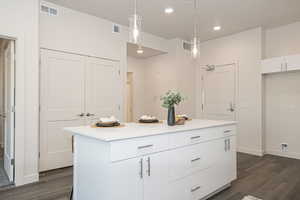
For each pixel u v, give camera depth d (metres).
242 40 4.61
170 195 1.93
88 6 3.38
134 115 5.84
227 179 2.64
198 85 5.55
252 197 2.41
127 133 1.69
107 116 3.98
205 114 5.37
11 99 2.70
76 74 3.55
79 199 1.91
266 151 4.46
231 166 2.72
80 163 1.89
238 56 4.69
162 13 3.64
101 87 3.90
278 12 3.59
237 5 3.32
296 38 4.04
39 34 3.12
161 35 4.90
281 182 2.87
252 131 4.45
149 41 4.77
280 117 4.27
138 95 5.94
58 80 3.34
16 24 2.65
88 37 3.70
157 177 1.82
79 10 3.53
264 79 4.45
